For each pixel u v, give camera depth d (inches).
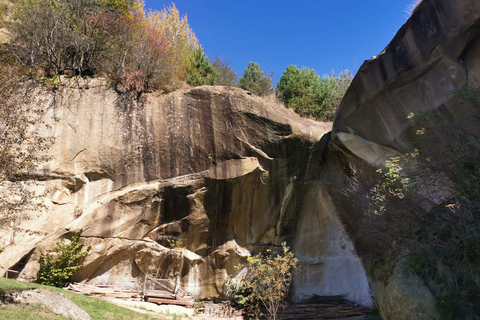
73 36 621.9
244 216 567.5
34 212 504.1
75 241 503.8
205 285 550.6
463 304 245.9
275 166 553.9
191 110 573.0
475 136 293.7
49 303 325.7
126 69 629.6
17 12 679.7
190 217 546.6
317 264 578.6
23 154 329.4
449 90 366.3
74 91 579.5
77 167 547.2
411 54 392.2
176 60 718.5
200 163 555.2
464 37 351.6
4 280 417.7
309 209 586.2
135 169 555.8
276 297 481.4
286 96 865.5
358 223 519.2
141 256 535.8
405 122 409.1
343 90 837.8
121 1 734.5
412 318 263.1
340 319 518.6
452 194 287.4
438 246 275.9
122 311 425.1
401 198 327.6
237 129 557.0
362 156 473.4
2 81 460.8
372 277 346.6
